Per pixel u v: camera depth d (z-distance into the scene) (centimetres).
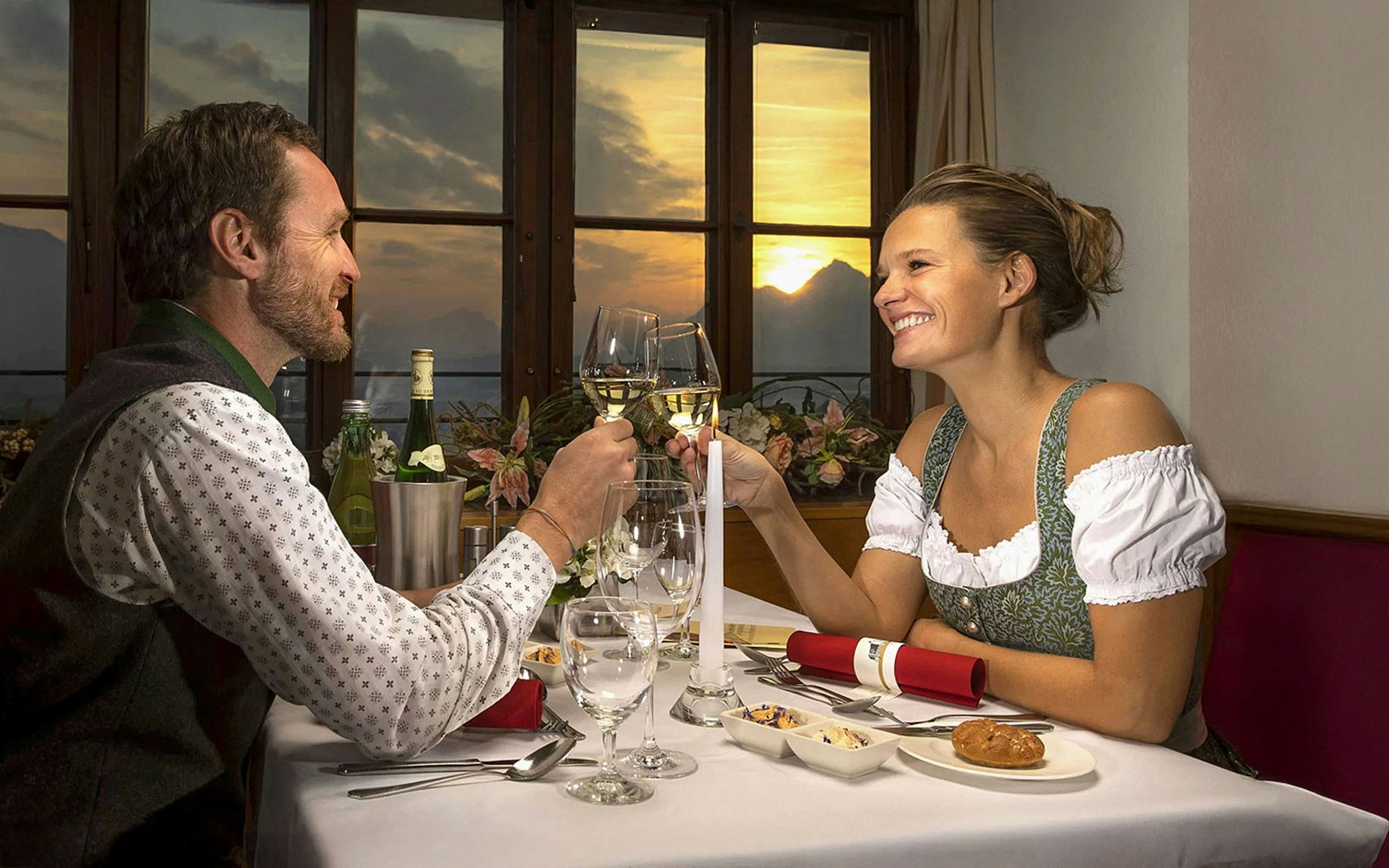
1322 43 248
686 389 148
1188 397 283
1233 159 271
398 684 99
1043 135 342
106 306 320
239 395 103
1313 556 194
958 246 144
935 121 364
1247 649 200
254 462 99
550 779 98
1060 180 334
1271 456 262
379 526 146
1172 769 104
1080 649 138
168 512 98
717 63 364
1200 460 281
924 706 128
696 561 118
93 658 102
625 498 118
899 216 151
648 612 95
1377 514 235
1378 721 177
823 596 156
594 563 154
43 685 102
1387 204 235
